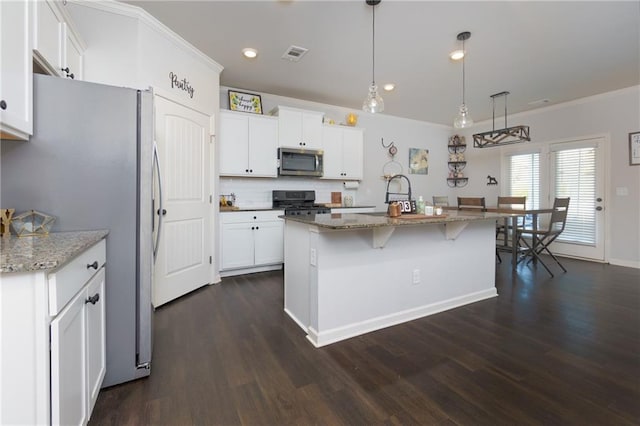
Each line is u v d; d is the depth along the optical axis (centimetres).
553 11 251
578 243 482
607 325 243
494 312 273
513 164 564
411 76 385
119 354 165
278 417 144
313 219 226
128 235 164
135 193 165
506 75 382
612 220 446
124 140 162
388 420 142
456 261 288
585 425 139
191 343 213
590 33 285
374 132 560
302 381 172
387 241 245
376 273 241
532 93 447
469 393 162
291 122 435
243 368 184
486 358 196
